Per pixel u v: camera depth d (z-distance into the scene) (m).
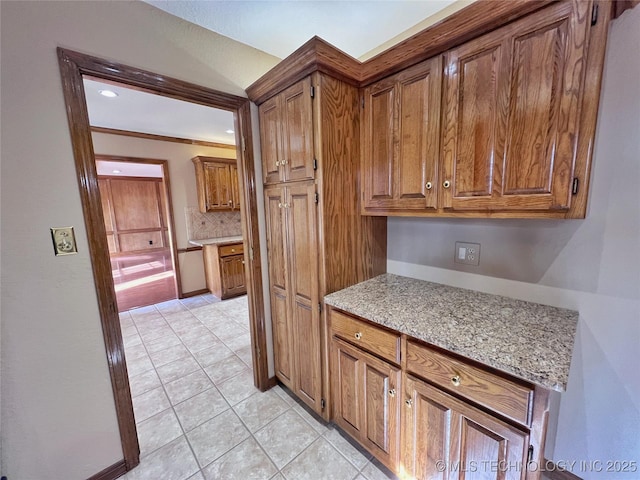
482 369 0.92
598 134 1.04
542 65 0.90
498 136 1.02
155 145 3.80
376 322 1.23
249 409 1.83
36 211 1.13
